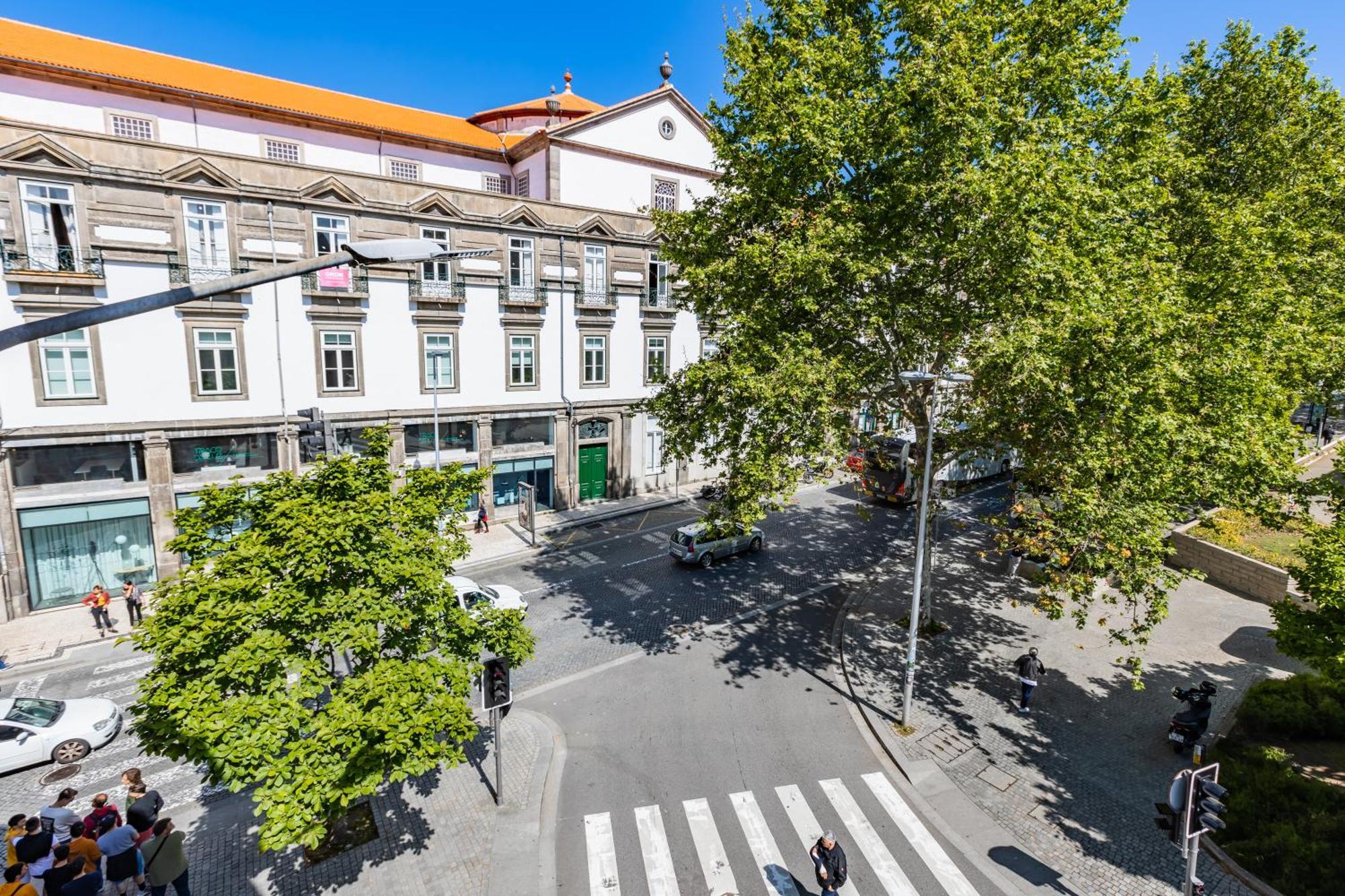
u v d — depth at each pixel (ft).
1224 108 75.31
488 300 91.81
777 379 47.88
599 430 107.45
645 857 36.50
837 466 54.08
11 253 61.26
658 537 92.68
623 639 62.13
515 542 88.79
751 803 40.70
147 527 71.41
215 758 27.35
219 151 70.74
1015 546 55.62
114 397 67.72
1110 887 34.35
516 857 36.35
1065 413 46.37
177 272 69.21
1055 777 42.91
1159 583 72.08
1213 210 59.41
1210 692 44.45
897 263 52.16
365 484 36.55
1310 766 42.42
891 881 34.96
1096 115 51.72
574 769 43.73
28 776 43.16
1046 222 46.73
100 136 64.54
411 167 102.68
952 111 46.34
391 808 39.88
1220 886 34.06
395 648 35.83
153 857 30.76
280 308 76.64
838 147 49.49
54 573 67.15
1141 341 42.60
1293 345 53.72
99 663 57.41
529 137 102.53
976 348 48.73
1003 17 51.47
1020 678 50.62
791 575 79.00
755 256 50.88
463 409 91.40
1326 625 36.17
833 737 47.47
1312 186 68.69
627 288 104.99
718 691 53.36
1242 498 48.49
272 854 36.19
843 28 55.83
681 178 113.80
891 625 65.05
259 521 33.71
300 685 30.22
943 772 43.47
